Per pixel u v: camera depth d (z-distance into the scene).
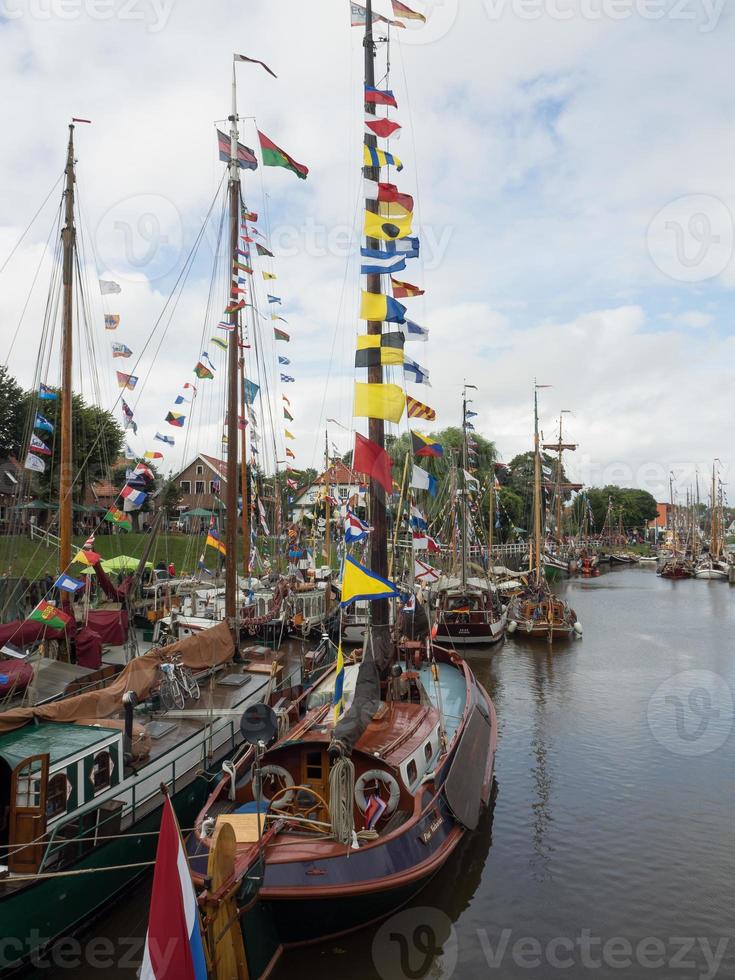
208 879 8.09
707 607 50.75
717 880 12.43
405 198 13.83
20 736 11.12
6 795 10.20
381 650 14.52
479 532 56.00
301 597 31.91
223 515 40.41
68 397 18.66
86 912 10.13
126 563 29.94
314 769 11.23
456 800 12.37
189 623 25.92
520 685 26.78
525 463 87.38
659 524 157.50
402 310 13.38
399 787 11.19
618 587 66.81
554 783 16.84
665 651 33.50
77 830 10.31
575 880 12.45
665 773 17.44
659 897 11.89
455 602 35.06
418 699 15.73
